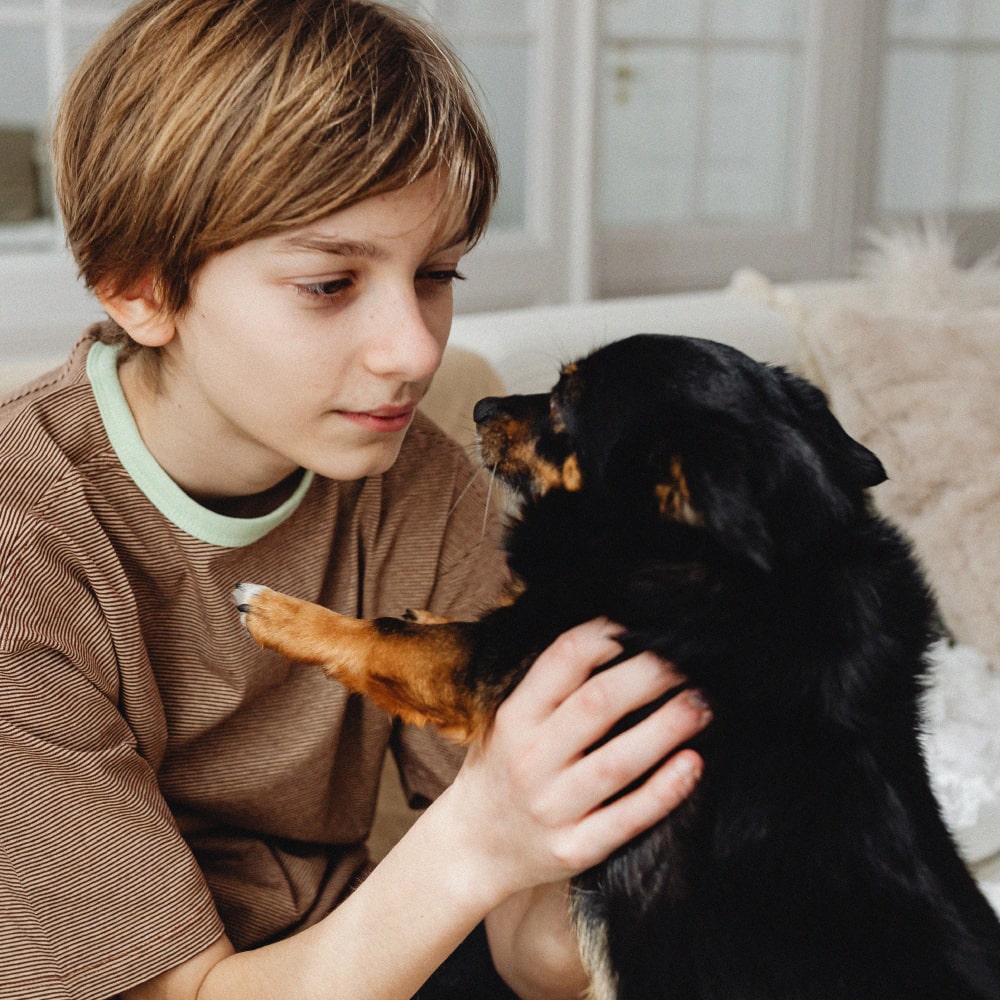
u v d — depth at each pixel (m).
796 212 4.15
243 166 1.07
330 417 1.18
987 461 2.28
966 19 4.30
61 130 1.24
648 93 3.83
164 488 1.26
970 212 4.51
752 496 1.11
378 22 1.19
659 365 1.27
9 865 1.09
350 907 1.18
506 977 1.52
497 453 1.41
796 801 1.13
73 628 1.16
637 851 1.18
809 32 3.97
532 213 3.60
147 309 1.21
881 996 1.09
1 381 1.64
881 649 1.19
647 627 1.17
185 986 1.16
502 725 1.12
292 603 1.26
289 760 1.39
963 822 1.66
